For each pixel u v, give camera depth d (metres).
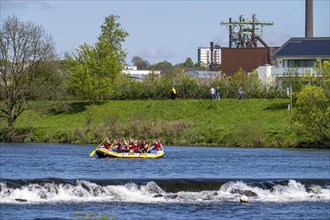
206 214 88.94
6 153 158.38
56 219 83.81
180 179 105.62
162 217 86.81
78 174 122.44
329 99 169.88
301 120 172.25
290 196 101.44
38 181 100.56
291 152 161.38
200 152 161.75
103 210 89.62
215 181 104.94
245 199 96.38
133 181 103.69
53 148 172.25
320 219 87.75
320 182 108.62
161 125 189.62
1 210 88.19
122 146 155.88
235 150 166.62
